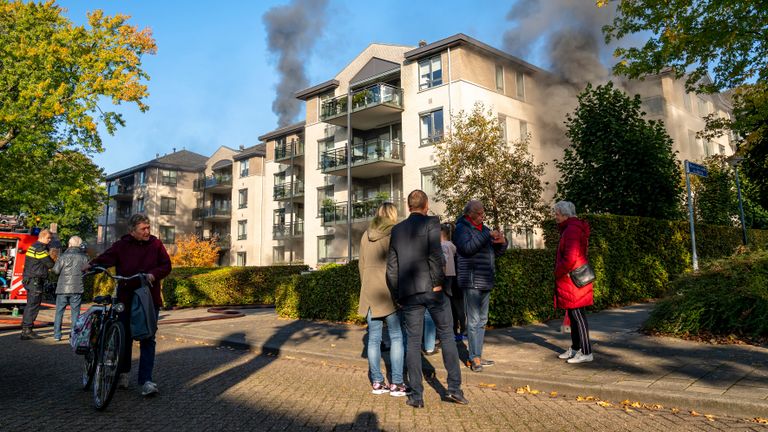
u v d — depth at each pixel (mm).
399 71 26734
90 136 20219
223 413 4074
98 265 4715
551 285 8938
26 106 17781
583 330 5367
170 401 4465
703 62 10648
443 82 24422
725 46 10125
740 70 10492
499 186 16781
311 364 6387
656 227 11641
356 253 28750
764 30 9781
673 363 5164
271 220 41188
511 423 3768
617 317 8633
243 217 43938
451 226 7223
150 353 4660
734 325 6145
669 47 10398
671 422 3689
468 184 17094
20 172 20531
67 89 18031
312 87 32031
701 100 27422
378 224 4934
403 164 25984
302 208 39000
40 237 8898
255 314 12547
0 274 12883
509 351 6234
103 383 4180
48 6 18484
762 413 3646
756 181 19797
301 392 4832
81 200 24266
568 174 14766
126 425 3729
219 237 46250
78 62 18109
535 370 5180
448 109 24047
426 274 4309
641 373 4832
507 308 8062
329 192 31031
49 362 6496
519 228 17844
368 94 26328
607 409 4109
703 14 10078
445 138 18422
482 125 17188
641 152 13180
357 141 29703
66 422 3793
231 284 15922
